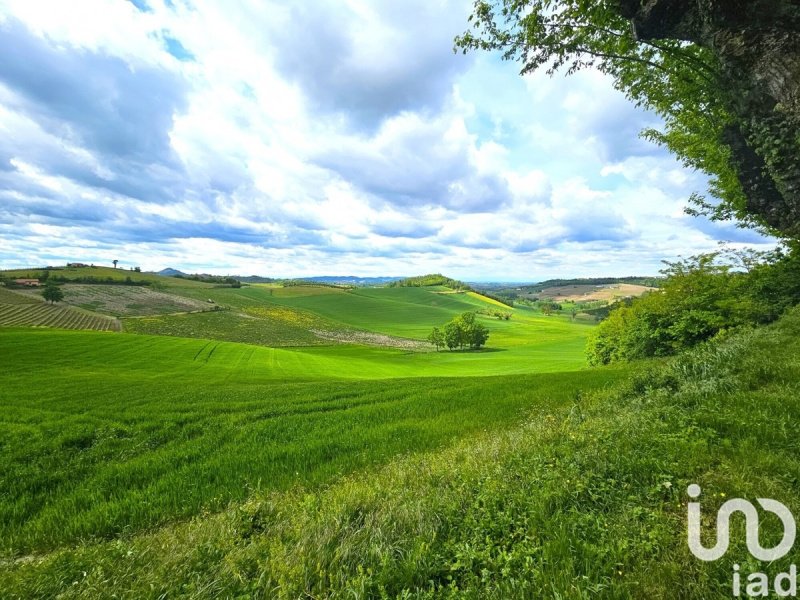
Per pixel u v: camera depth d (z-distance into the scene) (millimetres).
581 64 7871
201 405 14898
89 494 6848
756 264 16984
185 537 4344
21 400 16266
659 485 3562
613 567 2682
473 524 3502
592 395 10305
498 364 62094
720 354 8820
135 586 3248
